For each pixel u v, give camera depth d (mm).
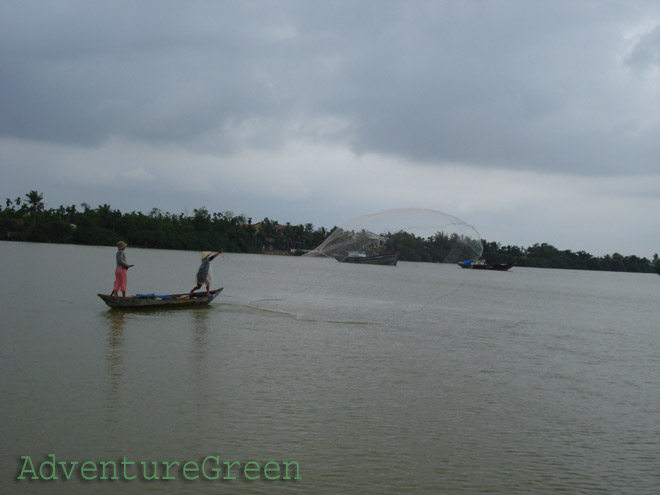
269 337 15266
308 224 143875
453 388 11000
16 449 7230
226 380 10602
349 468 7117
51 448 7305
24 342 13047
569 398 10766
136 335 14664
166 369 11211
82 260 51562
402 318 20891
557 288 58250
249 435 7977
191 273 42531
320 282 19625
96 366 11172
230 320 17984
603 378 12695
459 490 6684
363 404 9609
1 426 7871
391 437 8188
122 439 7656
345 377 11336
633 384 12258
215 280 36312
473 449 7918
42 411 8477
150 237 123688
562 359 14719
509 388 11273
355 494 6473
